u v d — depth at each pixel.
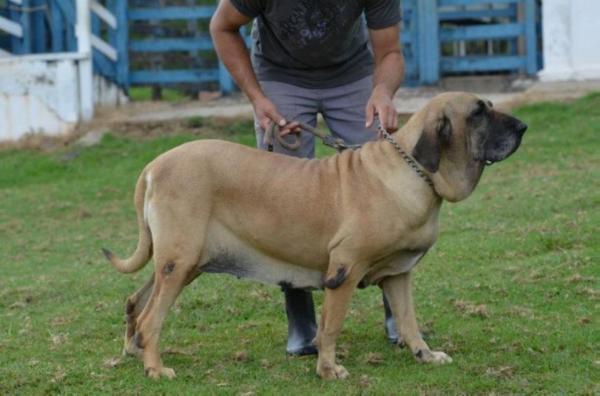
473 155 5.63
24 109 15.53
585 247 8.45
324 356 5.77
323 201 5.70
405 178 5.59
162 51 16.89
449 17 16.69
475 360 5.95
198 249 5.79
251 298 7.71
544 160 12.20
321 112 6.76
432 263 8.41
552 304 7.05
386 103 6.16
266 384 5.69
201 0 17.34
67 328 7.20
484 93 15.73
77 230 11.30
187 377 5.87
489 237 9.07
